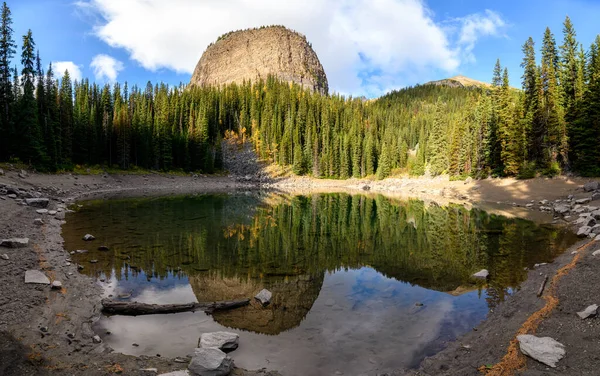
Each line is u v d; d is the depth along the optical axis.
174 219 27.27
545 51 50.09
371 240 21.05
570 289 10.03
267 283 12.79
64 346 7.39
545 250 16.84
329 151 98.31
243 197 53.69
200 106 105.88
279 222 28.08
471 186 54.91
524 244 18.64
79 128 58.78
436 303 10.75
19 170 40.09
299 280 13.19
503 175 52.00
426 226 26.11
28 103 43.94
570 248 16.45
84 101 76.62
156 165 75.56
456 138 65.12
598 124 39.00
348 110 124.06
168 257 15.92
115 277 12.71
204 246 18.47
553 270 12.84
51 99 51.06
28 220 19.91
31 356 6.52
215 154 97.00
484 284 12.44
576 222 22.73
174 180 73.56
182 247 17.97
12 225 17.69
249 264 15.31
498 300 10.82
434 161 76.19
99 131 64.75
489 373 6.34
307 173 100.31
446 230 24.12
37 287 10.16
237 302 10.59
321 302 10.88
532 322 8.15
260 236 21.80
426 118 128.62
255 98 127.88
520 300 10.28
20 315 8.29
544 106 47.44
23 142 43.03
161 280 12.73
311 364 7.20
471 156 61.19
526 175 46.47
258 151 107.19
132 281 12.43
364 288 12.26
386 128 113.06
